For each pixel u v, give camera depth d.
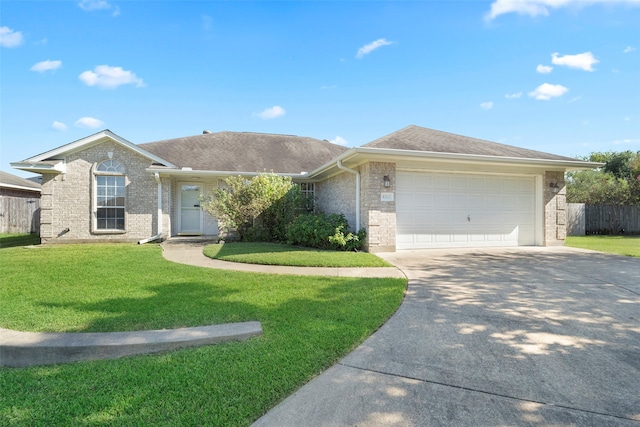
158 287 5.86
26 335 3.46
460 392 2.70
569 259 8.83
